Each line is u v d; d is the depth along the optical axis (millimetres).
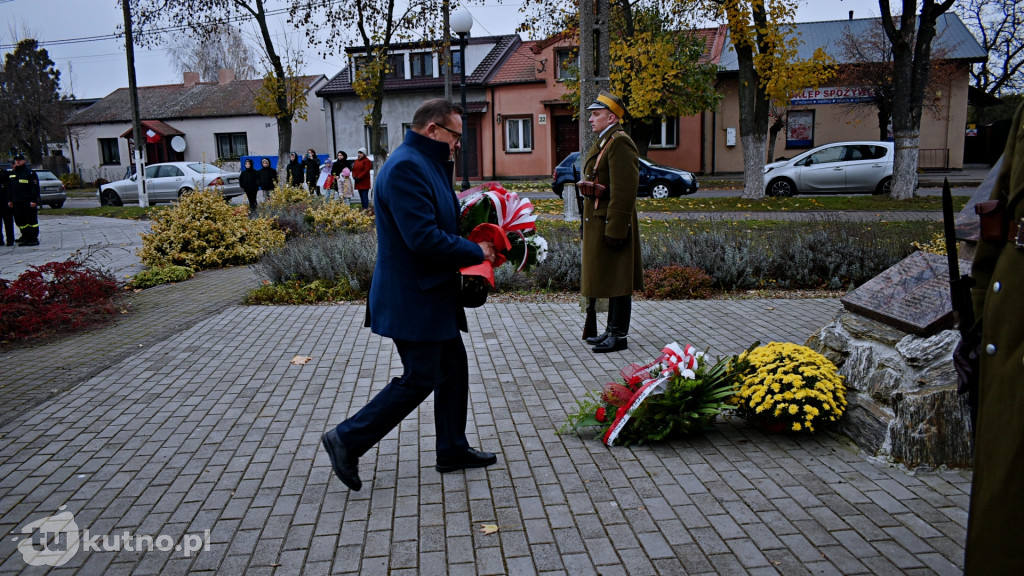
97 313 7855
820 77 16547
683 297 8445
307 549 3080
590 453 4059
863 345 4254
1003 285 2148
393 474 3816
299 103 25109
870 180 20000
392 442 4258
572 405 4844
